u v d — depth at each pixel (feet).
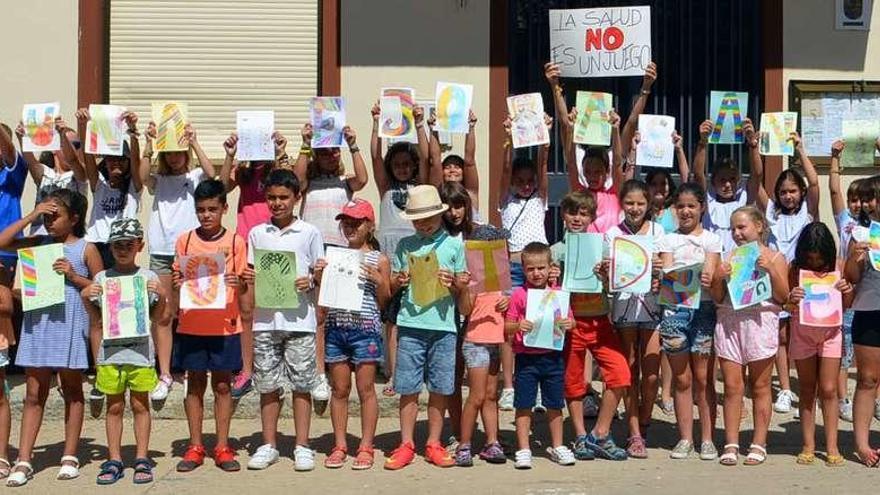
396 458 22.68
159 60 29.43
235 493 21.02
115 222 22.29
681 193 23.08
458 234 23.54
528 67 30.35
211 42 29.48
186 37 29.45
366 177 25.64
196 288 22.49
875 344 22.79
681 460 23.25
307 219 25.76
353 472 22.41
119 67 29.40
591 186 25.54
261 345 22.77
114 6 29.35
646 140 25.96
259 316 22.77
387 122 25.46
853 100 29.81
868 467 22.68
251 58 29.48
